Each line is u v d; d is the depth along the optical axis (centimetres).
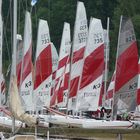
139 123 8856
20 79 10919
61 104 12019
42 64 11312
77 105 10081
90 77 10112
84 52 10269
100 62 10138
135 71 9462
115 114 9325
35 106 10744
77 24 10581
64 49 12756
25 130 8619
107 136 8988
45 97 11212
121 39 9469
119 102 9388
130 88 9444
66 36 12781
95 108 10100
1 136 7675
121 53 9469
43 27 11381
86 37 10562
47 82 11262
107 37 12519
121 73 9438
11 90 7719
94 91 10112
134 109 9469
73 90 10562
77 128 9156
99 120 9038
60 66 12744
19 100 7650
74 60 10600
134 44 9481
